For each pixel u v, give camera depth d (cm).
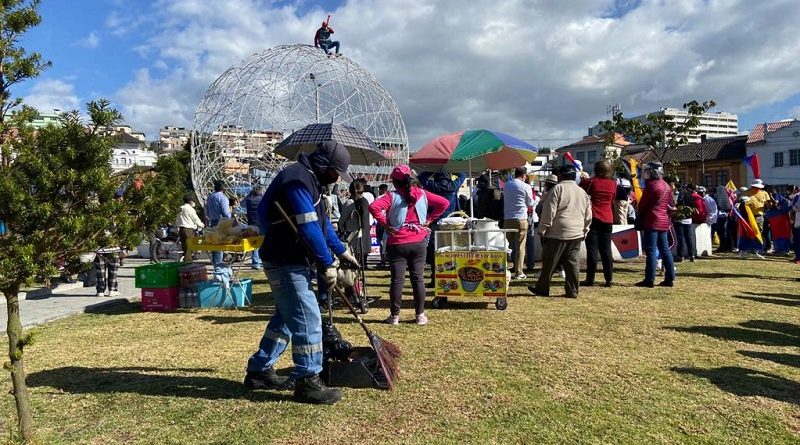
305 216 343
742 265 1095
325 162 365
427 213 610
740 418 334
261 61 1230
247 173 1228
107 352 497
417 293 585
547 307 670
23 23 297
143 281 706
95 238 285
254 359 390
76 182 276
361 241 710
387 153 1355
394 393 378
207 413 346
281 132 1208
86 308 712
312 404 360
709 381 399
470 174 1037
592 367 432
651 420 331
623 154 1377
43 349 511
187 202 1121
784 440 304
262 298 792
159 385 402
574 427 321
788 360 450
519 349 482
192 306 719
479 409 348
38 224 269
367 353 425
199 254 1481
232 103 1208
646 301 703
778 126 4672
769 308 655
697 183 5003
